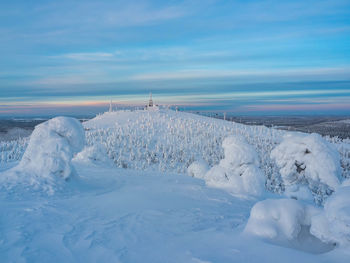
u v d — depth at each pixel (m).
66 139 15.24
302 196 13.10
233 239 6.00
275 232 5.82
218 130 187.62
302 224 6.12
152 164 109.62
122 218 8.55
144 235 6.80
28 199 11.19
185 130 169.50
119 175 20.53
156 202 11.24
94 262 5.07
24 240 6.14
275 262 4.75
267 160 103.94
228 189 14.70
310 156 13.33
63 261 5.11
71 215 8.73
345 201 5.08
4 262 4.99
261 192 14.77
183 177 22.28
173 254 5.36
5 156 56.31
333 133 175.62
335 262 4.64
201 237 6.45
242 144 15.23
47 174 13.99
